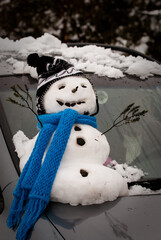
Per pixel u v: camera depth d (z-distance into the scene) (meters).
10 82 2.54
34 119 2.36
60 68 2.10
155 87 2.71
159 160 2.35
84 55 2.97
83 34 6.00
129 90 2.65
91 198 1.83
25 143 2.14
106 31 5.99
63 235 1.67
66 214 1.78
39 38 3.20
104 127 2.43
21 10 6.01
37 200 1.77
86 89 2.06
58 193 1.81
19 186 1.86
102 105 2.53
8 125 2.31
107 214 1.79
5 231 1.90
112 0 6.15
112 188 1.87
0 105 2.40
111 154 2.34
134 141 2.41
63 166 1.88
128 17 6.14
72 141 1.94
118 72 2.76
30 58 2.16
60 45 3.21
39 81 2.11
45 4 6.00
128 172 2.22
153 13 6.09
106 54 3.06
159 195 1.98
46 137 1.95
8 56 2.84
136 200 1.91
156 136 2.45
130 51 3.42
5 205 1.98
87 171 1.87
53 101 2.03
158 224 1.75
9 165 2.10
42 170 1.83
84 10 6.09
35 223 1.76
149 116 2.54
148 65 2.91
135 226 1.72
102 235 1.66
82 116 2.03
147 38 6.00
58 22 6.03
